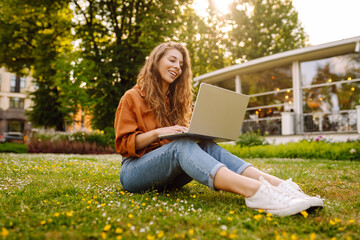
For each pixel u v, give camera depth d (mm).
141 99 2299
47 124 19312
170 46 2496
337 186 2955
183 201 2047
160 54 2422
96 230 1392
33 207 1881
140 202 1973
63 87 14234
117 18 16594
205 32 25078
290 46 25422
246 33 25312
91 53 15328
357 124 10664
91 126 16484
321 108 12047
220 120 2045
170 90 2645
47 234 1299
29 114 19766
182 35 18438
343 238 1318
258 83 13984
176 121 2533
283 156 9188
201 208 1884
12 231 1361
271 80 13578
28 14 16906
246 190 1750
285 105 13117
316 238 1324
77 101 14289
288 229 1444
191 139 1996
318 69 12195
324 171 4277
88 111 15398
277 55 12180
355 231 1438
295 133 12336
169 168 2092
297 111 12383
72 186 2594
